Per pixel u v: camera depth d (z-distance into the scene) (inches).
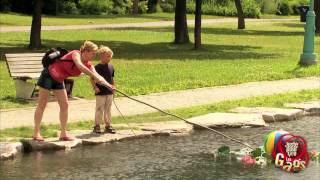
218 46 1323.8
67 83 606.2
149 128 467.2
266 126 501.7
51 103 566.6
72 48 1214.3
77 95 619.2
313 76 808.9
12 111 530.9
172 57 1045.2
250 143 436.1
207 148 422.6
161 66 893.2
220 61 979.9
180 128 471.8
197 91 667.4
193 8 2874.0
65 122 422.6
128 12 2886.3
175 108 556.4
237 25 2212.1
